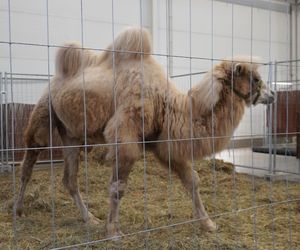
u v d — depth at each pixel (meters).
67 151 4.35
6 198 5.52
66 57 3.96
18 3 9.20
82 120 3.81
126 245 3.38
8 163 7.25
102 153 7.71
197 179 3.89
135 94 3.61
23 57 9.27
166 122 3.68
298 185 6.83
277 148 7.95
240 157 10.35
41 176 6.66
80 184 6.27
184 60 12.06
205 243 3.46
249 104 4.00
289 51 14.71
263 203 5.45
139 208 4.86
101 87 3.70
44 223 4.21
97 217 4.52
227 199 5.58
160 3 11.55
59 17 9.77
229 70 3.84
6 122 6.96
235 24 13.28
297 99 8.00
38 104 4.27
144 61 3.80
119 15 10.75
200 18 12.38
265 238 3.76
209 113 3.75
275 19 14.38
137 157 3.64
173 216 4.46
